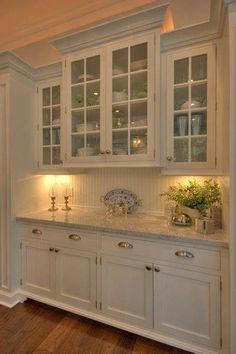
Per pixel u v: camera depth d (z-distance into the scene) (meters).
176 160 1.73
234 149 1.30
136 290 1.65
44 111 2.30
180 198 1.83
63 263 1.92
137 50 1.76
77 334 1.74
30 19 2.05
